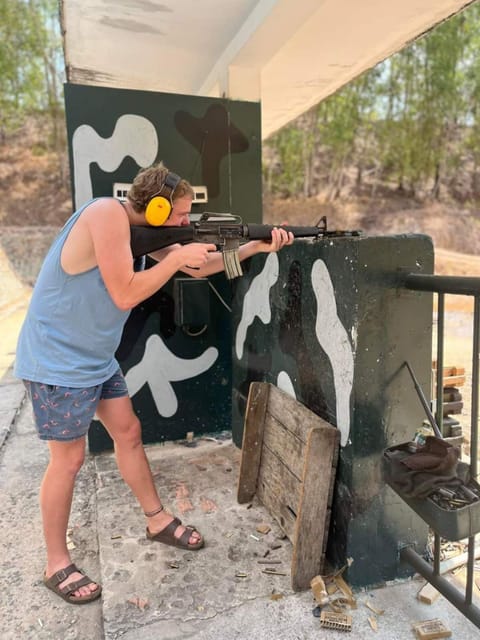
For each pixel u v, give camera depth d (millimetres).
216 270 2129
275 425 2207
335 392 1763
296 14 2445
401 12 2793
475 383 1418
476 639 1516
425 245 1641
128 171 2840
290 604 1684
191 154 2959
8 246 11578
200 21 2852
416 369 1692
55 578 1805
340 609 1650
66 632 1638
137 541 2057
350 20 2893
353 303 1606
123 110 2791
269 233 1875
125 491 2482
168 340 3018
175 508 2299
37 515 2391
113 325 1717
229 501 2363
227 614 1642
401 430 1707
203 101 2951
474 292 1370
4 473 2855
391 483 1526
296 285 2045
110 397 1930
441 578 1608
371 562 1740
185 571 1860
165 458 2873
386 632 1551
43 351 1632
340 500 1753
